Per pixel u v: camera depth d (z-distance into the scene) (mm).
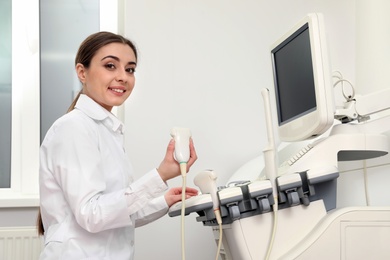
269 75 2738
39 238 2688
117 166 1514
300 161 1553
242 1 2764
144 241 2559
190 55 2691
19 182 2908
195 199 1458
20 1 2979
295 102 1746
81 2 3055
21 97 2949
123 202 1354
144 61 2656
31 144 2922
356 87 2459
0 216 2752
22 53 2965
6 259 2652
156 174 1392
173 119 2645
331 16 2801
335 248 1455
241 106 2697
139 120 2619
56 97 3004
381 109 1683
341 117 1711
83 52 1573
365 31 2434
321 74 1510
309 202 1516
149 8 2693
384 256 1462
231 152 2658
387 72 2334
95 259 1405
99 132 1503
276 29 2771
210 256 2578
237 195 1445
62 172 1376
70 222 1423
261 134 2693
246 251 1470
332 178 1508
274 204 1476
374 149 1585
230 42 2730
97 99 1567
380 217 1475
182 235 1418
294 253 1442
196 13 2721
